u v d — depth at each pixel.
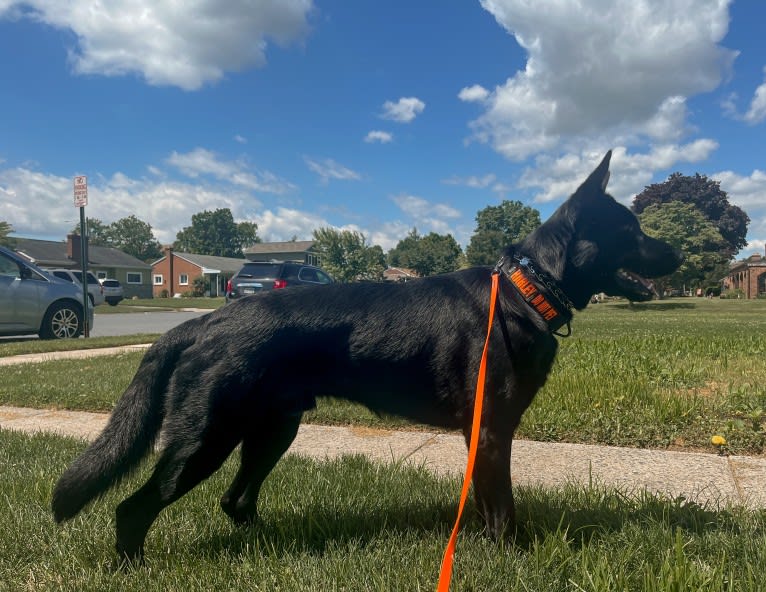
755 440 4.06
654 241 2.99
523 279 2.69
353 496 3.19
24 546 2.70
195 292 63.25
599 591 2.11
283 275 15.16
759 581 2.13
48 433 4.66
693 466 3.76
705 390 5.58
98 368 7.66
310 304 2.69
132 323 18.81
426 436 4.71
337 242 43.91
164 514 2.98
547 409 4.84
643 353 7.88
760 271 55.62
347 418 5.11
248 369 2.50
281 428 2.80
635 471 3.70
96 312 26.45
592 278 2.90
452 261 83.12
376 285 2.86
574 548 2.55
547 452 4.12
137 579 2.38
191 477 2.48
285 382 2.56
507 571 2.32
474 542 2.60
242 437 2.57
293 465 3.75
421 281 2.86
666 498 3.10
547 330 2.67
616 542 2.55
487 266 2.91
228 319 2.62
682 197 60.97
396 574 2.30
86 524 2.88
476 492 2.72
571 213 2.86
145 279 58.94
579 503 3.07
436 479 3.47
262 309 2.63
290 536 2.79
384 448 4.37
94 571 2.48
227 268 67.94
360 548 2.60
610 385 5.43
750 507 3.04
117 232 110.88
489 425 2.57
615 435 4.36
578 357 7.44
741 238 63.69
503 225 81.94
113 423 2.51
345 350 2.62
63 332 11.85
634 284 3.00
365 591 2.21
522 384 2.60
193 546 2.71
